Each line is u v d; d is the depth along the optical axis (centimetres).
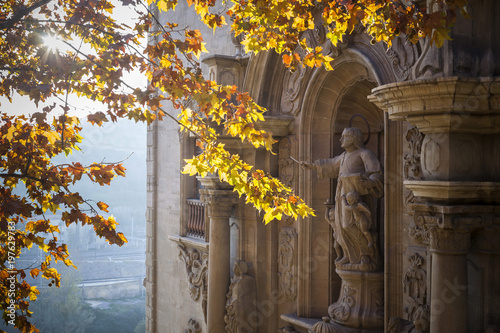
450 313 724
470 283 758
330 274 1148
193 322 1591
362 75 1034
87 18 671
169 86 668
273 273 1258
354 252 1038
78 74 631
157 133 1864
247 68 1232
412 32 610
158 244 1864
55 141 661
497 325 731
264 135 731
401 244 898
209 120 1171
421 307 818
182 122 732
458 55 695
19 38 624
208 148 709
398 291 902
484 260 744
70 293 4175
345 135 1027
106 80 630
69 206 624
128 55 655
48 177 634
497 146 714
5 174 627
